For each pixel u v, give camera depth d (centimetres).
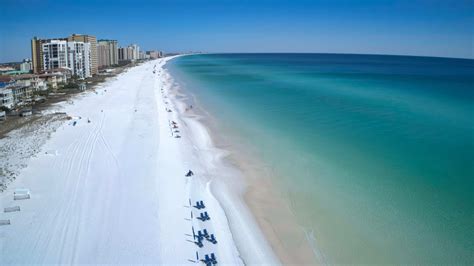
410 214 2502
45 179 3086
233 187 2998
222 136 4453
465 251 2123
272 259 2109
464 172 3136
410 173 3141
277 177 3162
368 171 3203
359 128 4612
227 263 2062
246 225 2441
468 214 2483
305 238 2294
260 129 4706
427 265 2028
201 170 3350
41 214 2506
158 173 3244
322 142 4062
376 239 2255
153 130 4722
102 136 4431
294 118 5269
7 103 6034
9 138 4291
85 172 3253
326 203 2688
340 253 2150
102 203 2673
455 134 4272
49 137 4350
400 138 4138
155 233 2306
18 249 2128
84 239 2231
